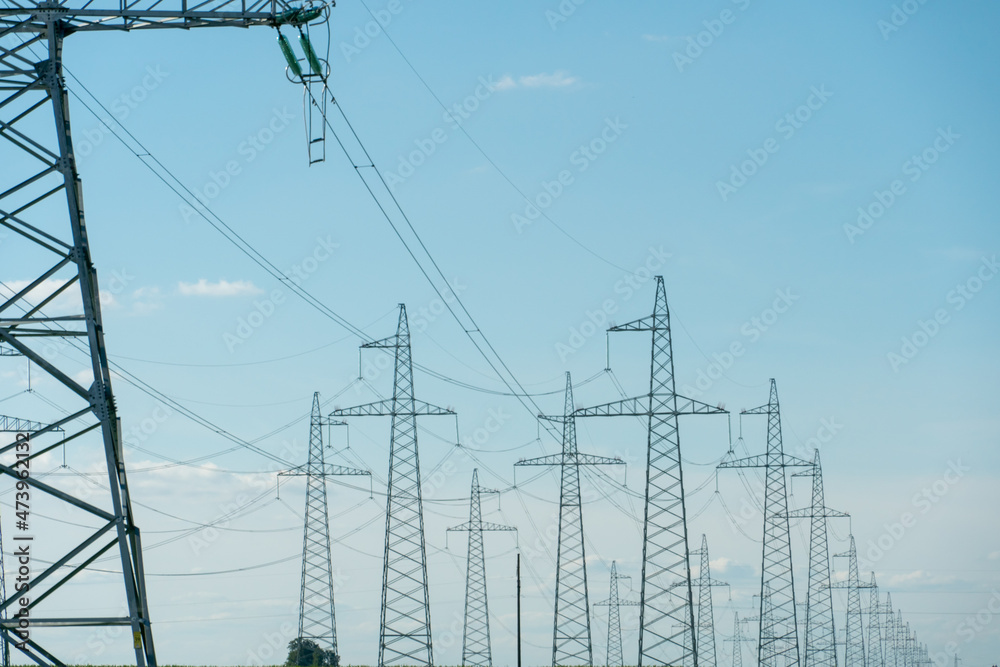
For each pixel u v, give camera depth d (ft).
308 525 318.65
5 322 107.76
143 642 106.42
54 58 113.19
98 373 109.70
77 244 110.93
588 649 309.42
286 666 329.72
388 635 268.82
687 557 254.06
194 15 116.47
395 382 278.67
